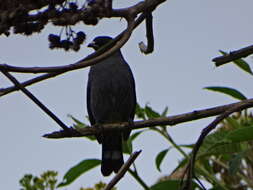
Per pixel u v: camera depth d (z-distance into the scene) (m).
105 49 8.98
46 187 11.62
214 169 11.83
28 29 7.58
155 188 10.98
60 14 7.69
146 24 9.63
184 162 11.27
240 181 11.62
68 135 9.83
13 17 7.41
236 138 10.12
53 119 9.12
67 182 11.66
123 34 8.91
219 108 9.52
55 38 7.94
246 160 11.21
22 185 11.61
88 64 8.22
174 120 9.77
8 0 7.44
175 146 11.50
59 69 8.15
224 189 10.93
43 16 7.59
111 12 8.10
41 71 8.11
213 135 10.85
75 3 7.74
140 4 8.76
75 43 7.96
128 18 8.69
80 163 11.59
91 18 7.82
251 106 9.23
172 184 10.97
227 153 10.74
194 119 9.62
